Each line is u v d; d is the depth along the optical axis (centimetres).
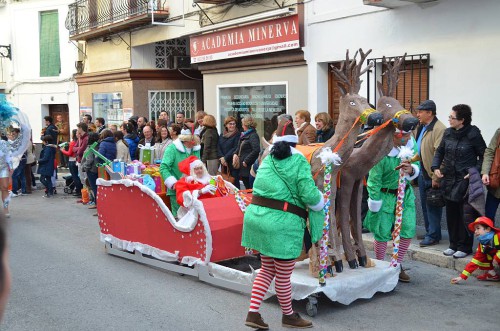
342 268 598
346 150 568
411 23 939
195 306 596
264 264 518
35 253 852
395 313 565
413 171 622
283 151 497
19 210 1265
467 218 686
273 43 1216
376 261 650
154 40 1678
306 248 590
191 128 1144
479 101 849
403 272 663
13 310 600
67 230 1026
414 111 948
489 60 830
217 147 1091
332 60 1100
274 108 1288
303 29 1156
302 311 574
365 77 1023
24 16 2366
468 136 688
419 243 793
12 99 2462
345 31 1064
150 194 716
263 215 500
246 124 1016
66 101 2281
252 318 513
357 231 621
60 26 2253
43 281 704
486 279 661
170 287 663
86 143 1337
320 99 1153
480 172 684
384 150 588
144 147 988
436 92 910
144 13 1590
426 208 798
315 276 580
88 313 585
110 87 1944
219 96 1467
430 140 771
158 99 1838
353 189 618
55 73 2316
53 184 1521
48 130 1590
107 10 1870
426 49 920
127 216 772
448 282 662
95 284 684
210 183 733
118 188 779
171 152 789
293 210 499
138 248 759
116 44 1884
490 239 619
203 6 1445
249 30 1280
